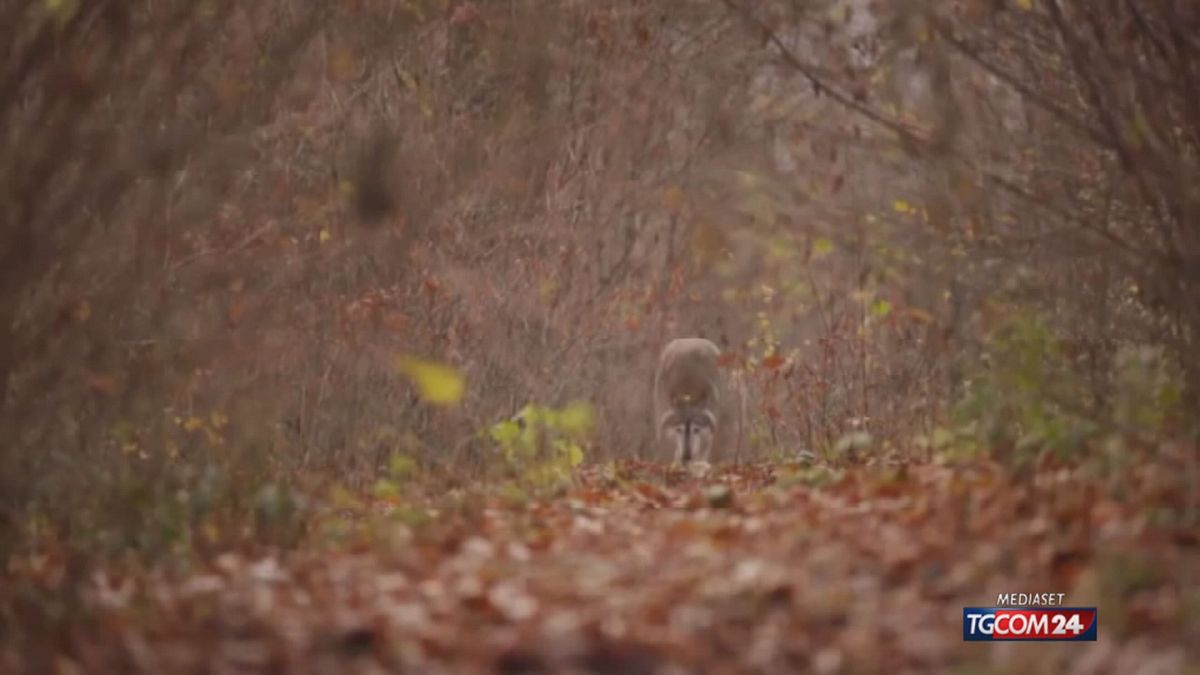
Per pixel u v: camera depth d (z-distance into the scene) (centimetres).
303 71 1741
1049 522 1078
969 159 1491
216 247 1599
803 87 1897
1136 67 1349
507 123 2173
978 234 1532
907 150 1464
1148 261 1383
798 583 995
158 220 1348
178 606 983
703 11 2255
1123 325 1534
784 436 2131
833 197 1730
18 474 1204
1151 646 818
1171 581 905
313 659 871
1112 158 1450
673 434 2319
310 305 1761
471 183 2088
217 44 1452
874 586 995
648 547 1190
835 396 1977
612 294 2322
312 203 1708
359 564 1142
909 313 1736
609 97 2309
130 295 1314
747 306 2702
